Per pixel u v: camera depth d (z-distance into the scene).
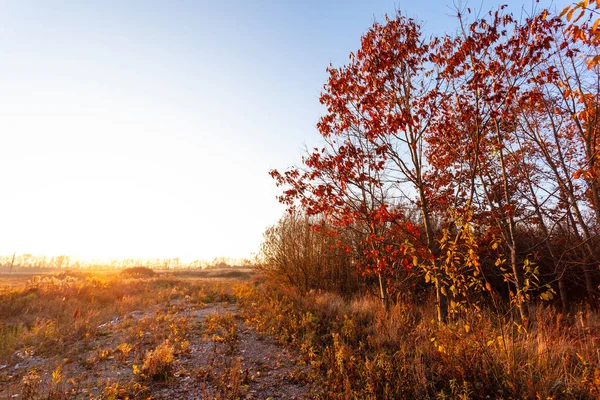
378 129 7.70
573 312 9.98
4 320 11.39
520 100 7.55
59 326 9.69
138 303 14.53
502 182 10.42
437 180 9.24
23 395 4.91
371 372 4.98
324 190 8.51
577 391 4.33
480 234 7.67
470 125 7.96
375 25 8.21
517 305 5.38
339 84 8.27
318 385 5.25
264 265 18.69
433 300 10.23
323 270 15.28
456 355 5.07
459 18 7.55
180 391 5.16
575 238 10.75
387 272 9.87
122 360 6.65
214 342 7.63
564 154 10.70
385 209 7.91
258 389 5.22
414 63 7.81
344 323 7.91
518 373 4.73
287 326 8.60
